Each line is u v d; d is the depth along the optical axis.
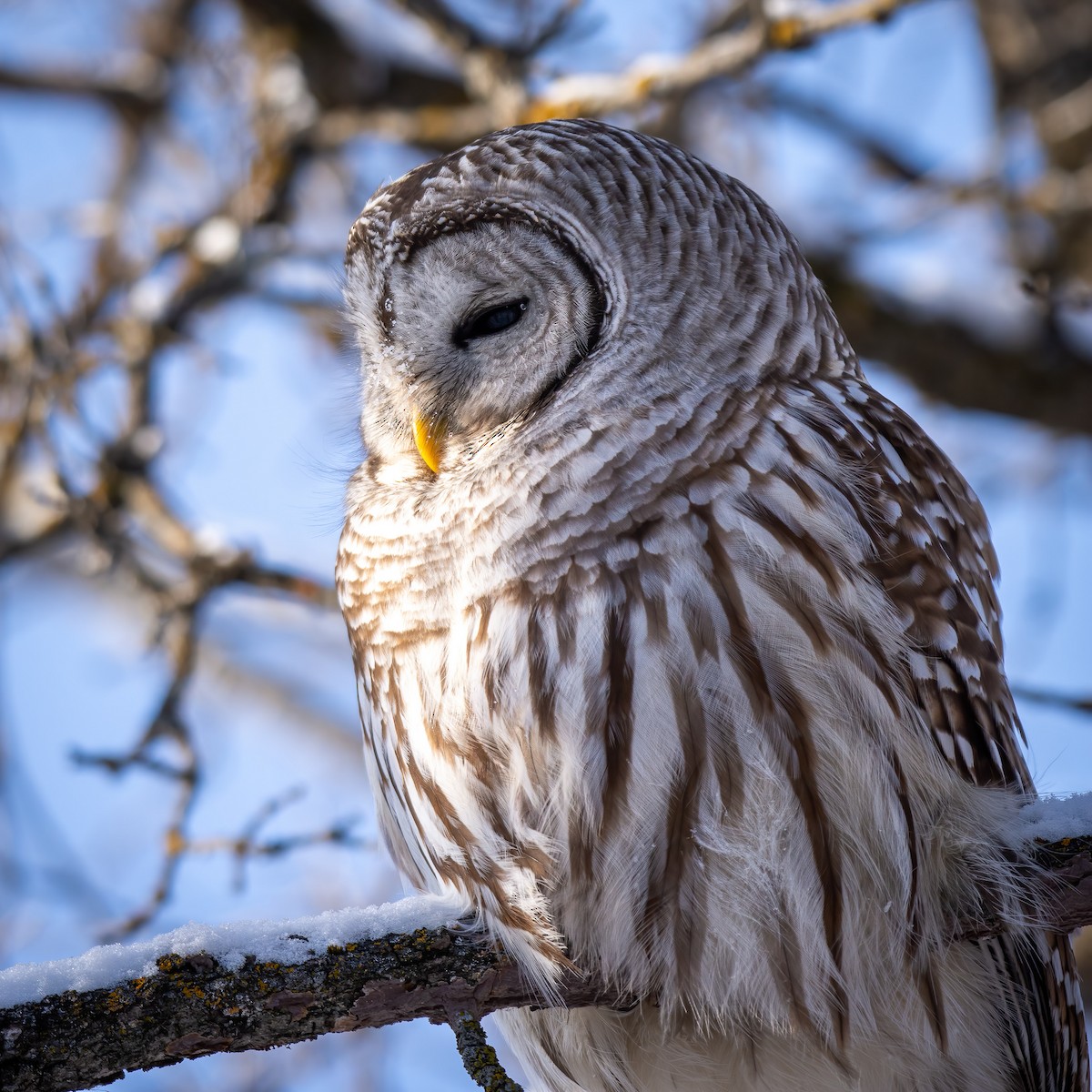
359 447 9.91
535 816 7.91
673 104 12.60
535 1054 8.89
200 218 15.06
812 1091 8.19
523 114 12.77
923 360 16.30
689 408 8.06
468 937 7.65
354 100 17.06
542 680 7.81
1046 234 15.89
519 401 8.58
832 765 7.75
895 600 8.09
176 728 11.44
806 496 7.95
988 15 17.05
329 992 7.13
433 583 8.21
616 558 7.84
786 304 8.67
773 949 7.82
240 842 10.80
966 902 7.91
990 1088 8.30
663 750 7.66
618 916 7.86
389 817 9.32
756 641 7.71
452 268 8.76
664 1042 8.30
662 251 8.46
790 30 11.59
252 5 16.64
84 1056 6.78
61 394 13.38
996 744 8.41
